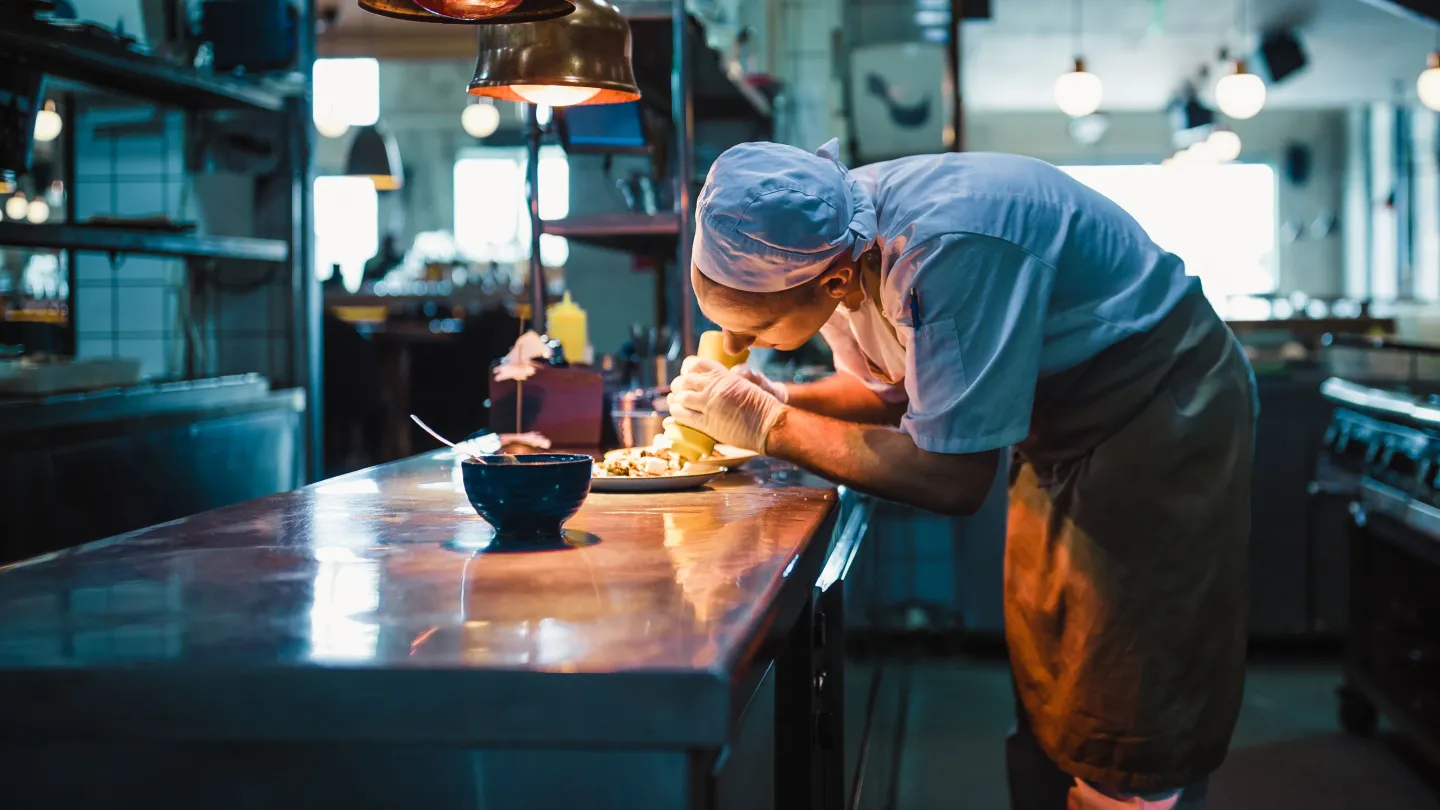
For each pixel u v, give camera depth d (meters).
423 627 0.90
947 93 4.39
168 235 3.11
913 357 1.54
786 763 1.37
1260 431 4.20
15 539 2.51
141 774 0.85
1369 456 3.31
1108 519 1.75
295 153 3.87
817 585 1.45
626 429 2.05
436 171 12.70
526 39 1.79
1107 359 1.71
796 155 1.57
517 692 0.79
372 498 1.60
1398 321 5.28
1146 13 8.34
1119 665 1.76
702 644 0.85
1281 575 4.21
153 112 3.90
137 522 2.92
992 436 1.50
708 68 2.91
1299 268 13.24
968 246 1.51
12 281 3.69
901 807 2.84
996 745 3.32
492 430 2.12
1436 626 2.83
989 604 4.21
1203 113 10.53
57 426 2.63
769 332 1.68
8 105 2.65
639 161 3.57
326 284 8.20
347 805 0.84
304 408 3.89
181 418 3.10
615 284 3.91
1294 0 7.88
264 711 0.80
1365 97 11.70
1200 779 1.80
